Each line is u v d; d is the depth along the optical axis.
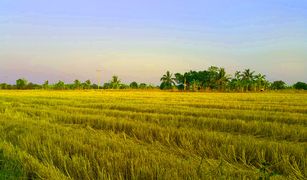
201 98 43.53
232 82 108.81
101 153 7.17
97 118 15.09
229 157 8.01
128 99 39.09
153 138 10.89
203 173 5.59
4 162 6.81
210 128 13.71
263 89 112.19
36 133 10.12
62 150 7.90
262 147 8.44
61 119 16.67
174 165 6.20
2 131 10.81
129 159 6.51
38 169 6.25
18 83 138.12
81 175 6.09
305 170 6.74
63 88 128.88
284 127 12.45
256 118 16.95
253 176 5.75
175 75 116.25
